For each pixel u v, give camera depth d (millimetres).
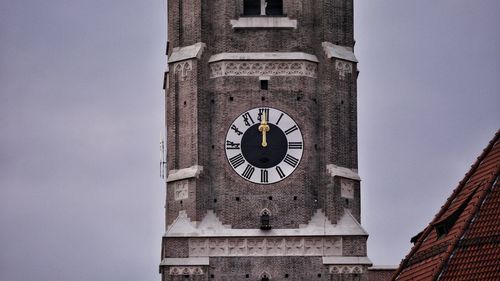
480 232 199125
